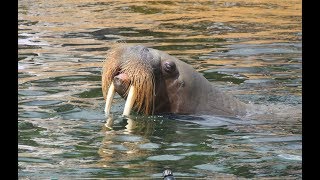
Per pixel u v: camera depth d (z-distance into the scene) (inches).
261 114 1332.4
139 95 1262.3
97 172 1001.5
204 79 1348.4
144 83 1256.8
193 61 1745.8
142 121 1266.0
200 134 1206.9
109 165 1034.7
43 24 2266.2
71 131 1206.9
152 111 1291.8
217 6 2689.5
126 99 1289.4
